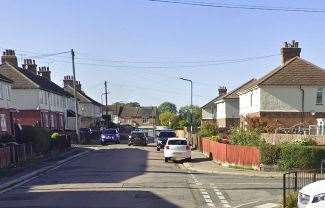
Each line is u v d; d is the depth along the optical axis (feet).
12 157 106.73
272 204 52.80
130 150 162.09
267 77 160.86
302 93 158.81
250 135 101.19
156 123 488.44
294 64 163.53
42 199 56.70
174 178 77.92
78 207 50.65
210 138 130.21
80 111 314.35
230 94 237.04
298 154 84.74
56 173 89.10
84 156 136.36
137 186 67.41
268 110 159.22
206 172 89.25
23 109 200.23
